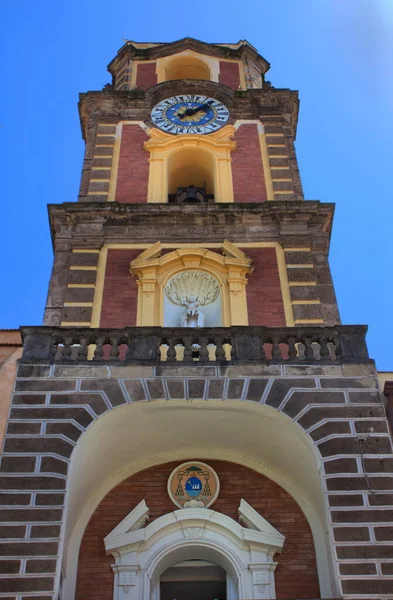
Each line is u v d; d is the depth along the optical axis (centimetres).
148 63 2972
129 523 1612
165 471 1720
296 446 1569
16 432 1479
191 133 2522
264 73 3050
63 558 1508
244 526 1631
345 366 1591
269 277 2005
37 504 1382
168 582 1758
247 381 1566
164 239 2103
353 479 1430
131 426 1588
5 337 1906
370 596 1295
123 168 2395
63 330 1641
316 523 1641
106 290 1962
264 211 2150
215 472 1709
